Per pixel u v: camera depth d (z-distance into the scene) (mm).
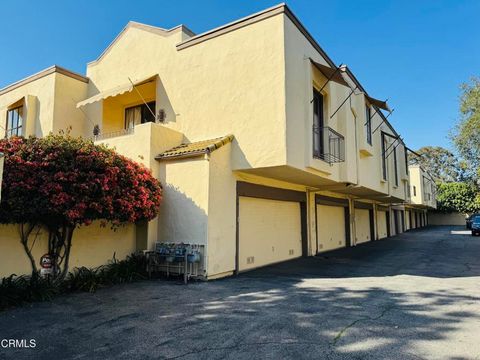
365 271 10797
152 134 9969
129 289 7824
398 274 10211
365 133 15633
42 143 7004
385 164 19812
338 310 6059
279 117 9023
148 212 8570
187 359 4016
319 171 10953
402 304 6508
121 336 4793
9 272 6875
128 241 9539
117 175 7594
